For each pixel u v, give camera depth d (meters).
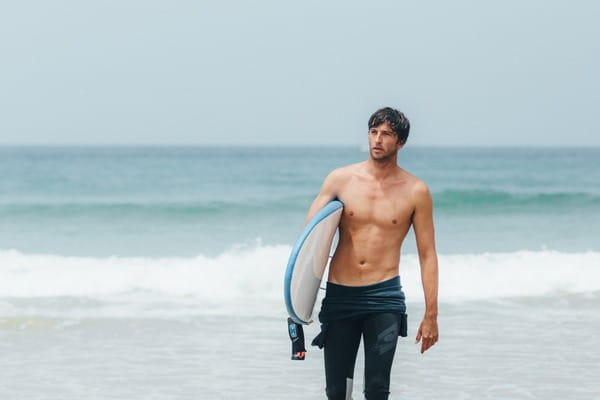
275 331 9.63
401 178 5.07
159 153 106.19
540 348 8.79
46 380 7.47
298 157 83.06
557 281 13.30
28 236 20.47
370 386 4.89
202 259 14.07
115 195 30.70
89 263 14.56
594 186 36.09
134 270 13.59
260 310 11.02
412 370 7.88
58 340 9.07
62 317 10.27
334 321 5.02
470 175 45.59
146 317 10.39
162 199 28.20
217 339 9.18
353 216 5.02
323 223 4.89
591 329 9.80
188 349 8.70
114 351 8.58
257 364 8.09
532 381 7.48
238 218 23.42
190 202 26.23
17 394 7.03
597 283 13.23
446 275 13.71
